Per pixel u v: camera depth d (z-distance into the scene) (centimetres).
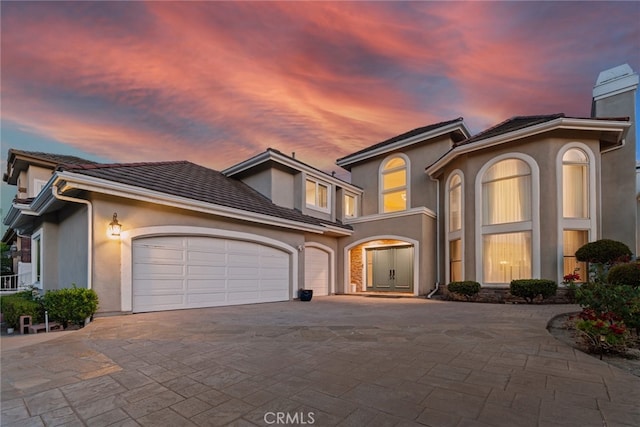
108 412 285
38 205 956
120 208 817
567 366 397
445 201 1457
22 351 483
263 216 1141
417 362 416
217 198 1069
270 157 1409
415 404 292
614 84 1350
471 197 1288
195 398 312
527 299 1068
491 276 1215
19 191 1463
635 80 1306
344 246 1670
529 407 284
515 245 1179
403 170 1773
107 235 789
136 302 838
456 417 266
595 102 1395
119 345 510
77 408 294
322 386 338
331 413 276
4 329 723
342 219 1734
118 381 359
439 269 1488
